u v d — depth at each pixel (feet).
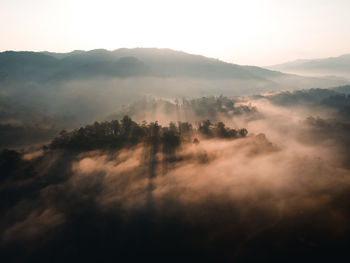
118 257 228.22
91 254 233.35
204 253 221.05
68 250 239.09
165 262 217.77
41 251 239.91
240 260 206.49
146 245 237.25
